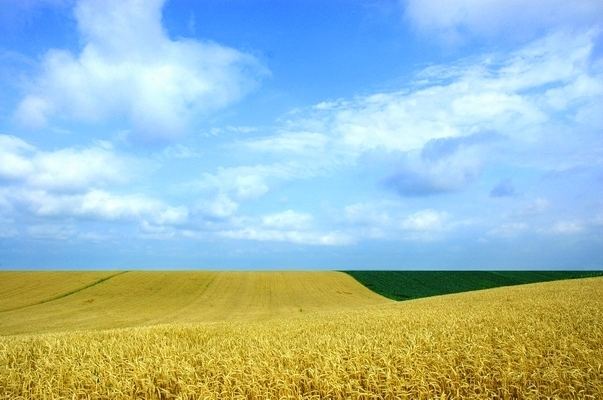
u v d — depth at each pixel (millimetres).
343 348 10031
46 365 9859
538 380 8016
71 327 31688
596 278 44781
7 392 8641
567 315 15438
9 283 56281
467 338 10906
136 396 8406
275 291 55562
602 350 9586
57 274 62906
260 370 8453
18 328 31438
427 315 18625
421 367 8500
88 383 8750
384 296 53875
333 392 7965
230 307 44750
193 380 8461
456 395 7746
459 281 64500
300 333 14617
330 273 69812
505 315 16266
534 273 71188
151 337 14000
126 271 66938
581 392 7543
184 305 45781
